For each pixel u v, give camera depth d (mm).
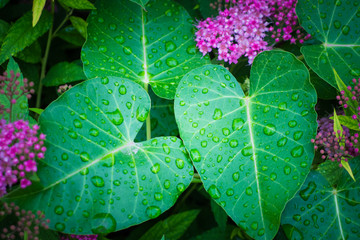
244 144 582
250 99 603
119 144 572
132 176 557
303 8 647
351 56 645
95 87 574
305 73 593
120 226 535
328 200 598
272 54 606
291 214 593
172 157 577
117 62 635
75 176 538
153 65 644
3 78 533
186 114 582
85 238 589
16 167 516
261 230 553
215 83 600
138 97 588
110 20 646
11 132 504
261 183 568
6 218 562
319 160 637
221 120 588
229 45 644
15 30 636
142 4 562
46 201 517
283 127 585
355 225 588
